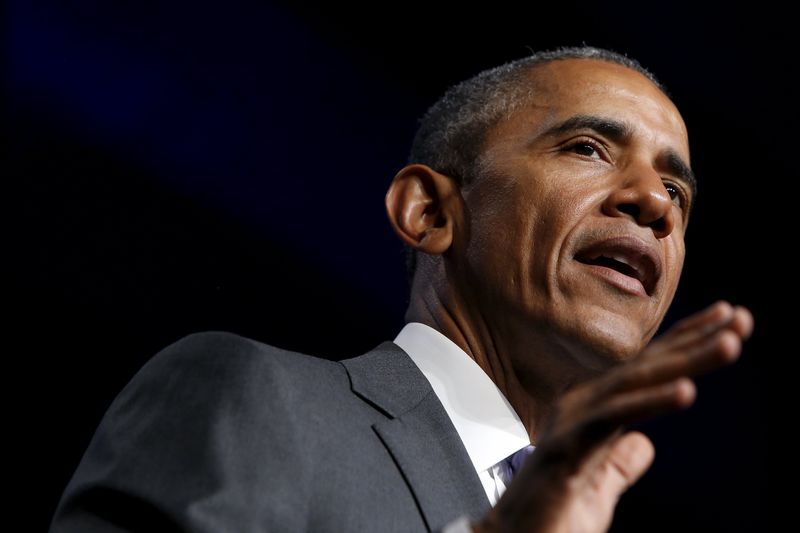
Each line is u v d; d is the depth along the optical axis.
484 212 4.51
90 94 8.62
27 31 8.48
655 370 2.49
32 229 8.34
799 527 10.23
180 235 8.72
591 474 2.60
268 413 3.44
